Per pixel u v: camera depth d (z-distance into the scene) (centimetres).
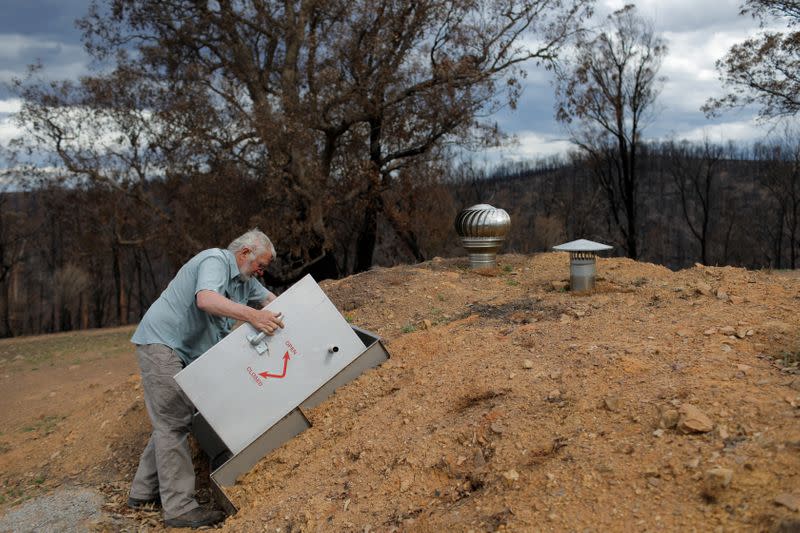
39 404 873
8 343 1911
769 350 398
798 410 303
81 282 3775
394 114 2152
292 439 445
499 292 701
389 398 455
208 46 2234
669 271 719
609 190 3309
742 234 4038
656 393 353
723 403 324
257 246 445
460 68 2038
